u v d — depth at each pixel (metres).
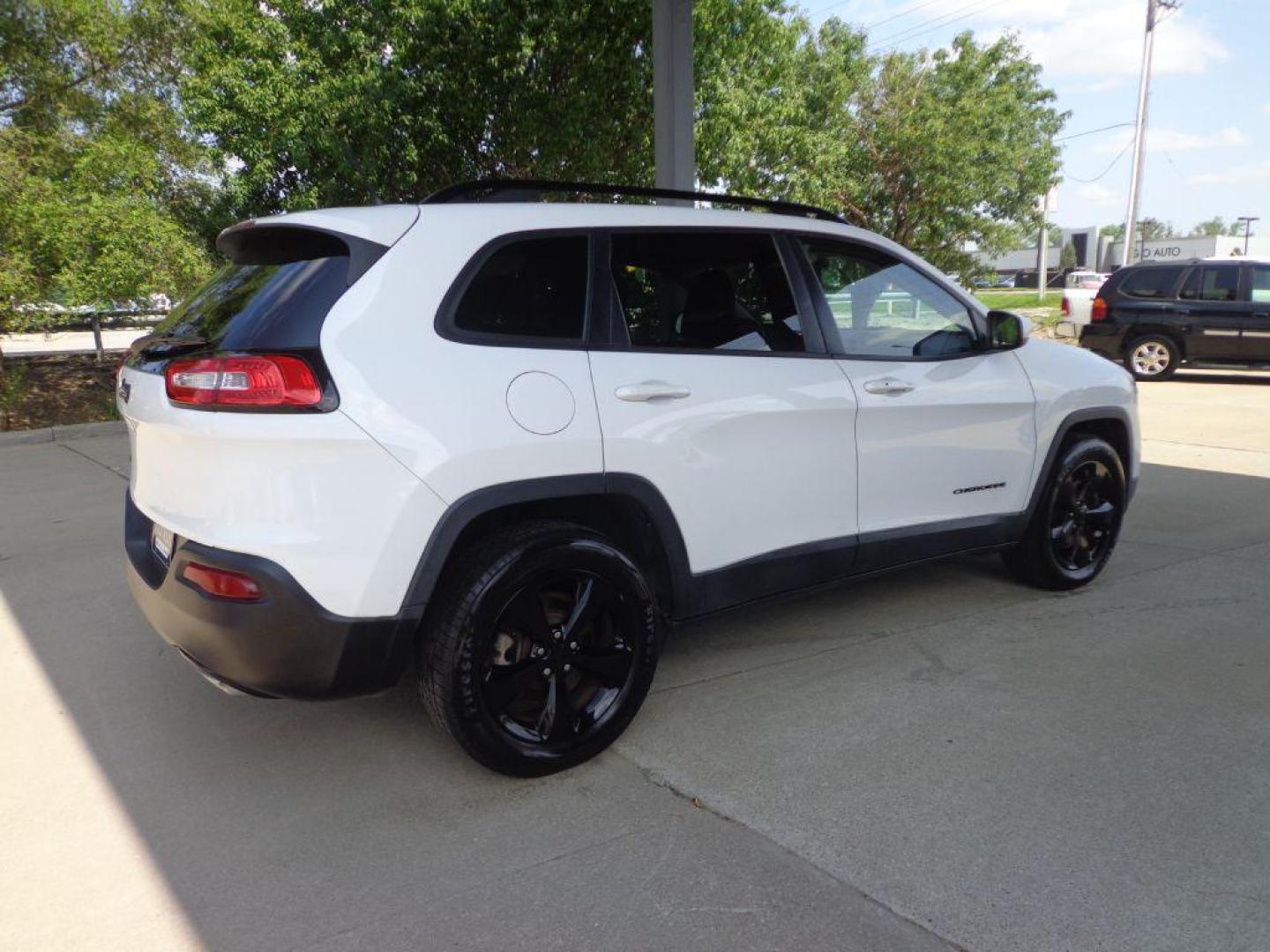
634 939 2.04
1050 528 4.17
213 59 11.43
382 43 11.22
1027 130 28.03
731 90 11.82
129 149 11.11
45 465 8.00
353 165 11.43
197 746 2.99
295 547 2.29
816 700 3.22
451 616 2.49
